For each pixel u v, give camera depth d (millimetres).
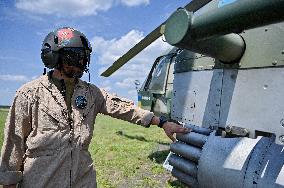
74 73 1955
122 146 8617
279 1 1943
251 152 3066
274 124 2949
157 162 7027
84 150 2006
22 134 1878
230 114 3477
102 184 5477
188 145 4461
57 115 1905
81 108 1999
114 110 2195
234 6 2250
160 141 9953
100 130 12828
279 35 2971
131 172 6195
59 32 1915
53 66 1934
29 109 1884
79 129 1963
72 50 1881
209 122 3816
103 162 6926
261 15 2129
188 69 4367
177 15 2814
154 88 8062
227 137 3498
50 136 1870
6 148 1867
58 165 1867
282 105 2893
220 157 3389
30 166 1859
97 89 2180
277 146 2902
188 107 4309
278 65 2955
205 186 3660
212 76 3818
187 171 4402
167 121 2260
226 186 3244
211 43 3082
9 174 1848
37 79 1976
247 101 3260
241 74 3363
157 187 5430
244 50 3316
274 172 2789
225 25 2438
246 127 3242
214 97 3746
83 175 1985
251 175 2959
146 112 2234
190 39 2875
